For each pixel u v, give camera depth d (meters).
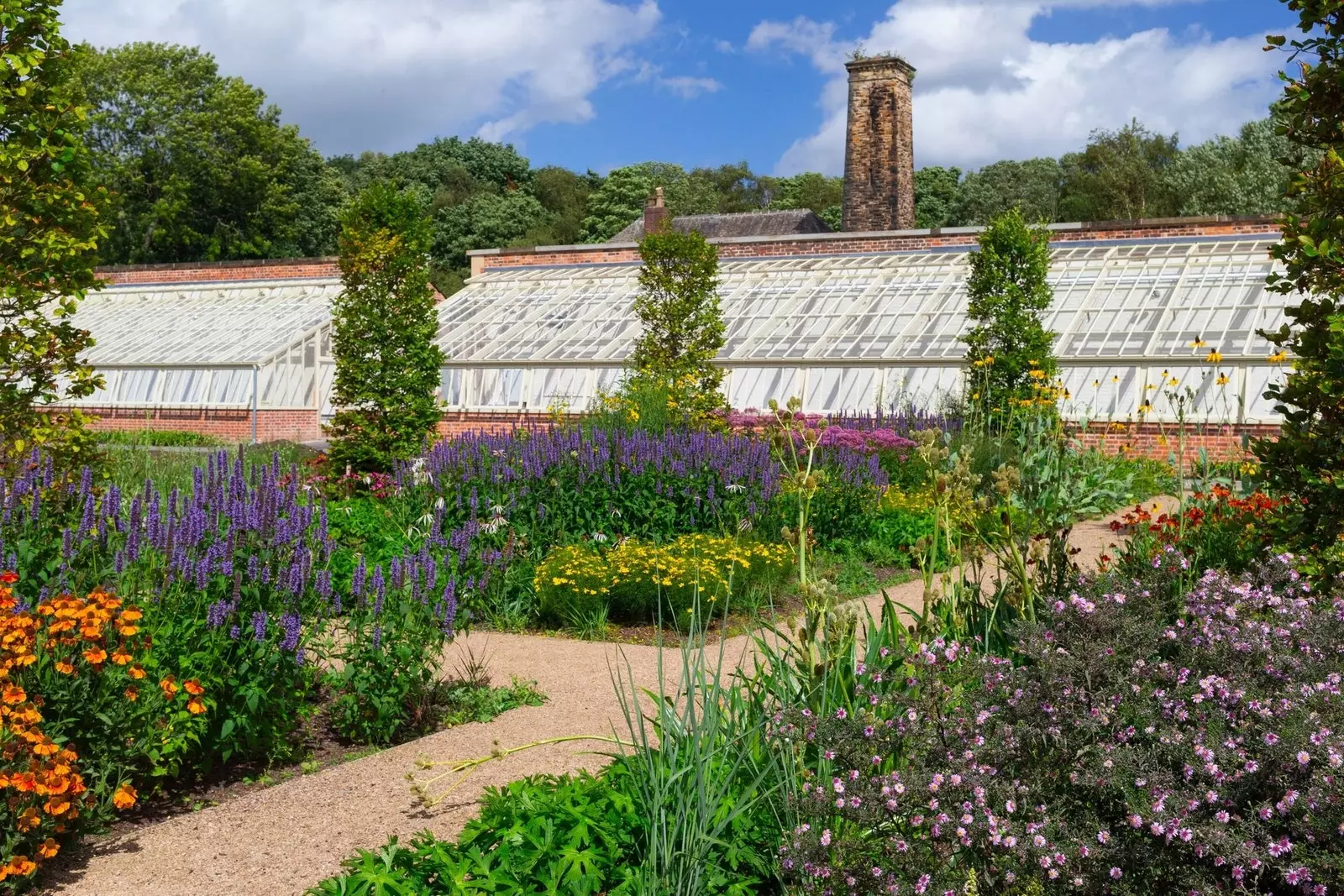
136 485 11.49
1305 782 3.56
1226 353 21.70
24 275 8.92
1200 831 3.46
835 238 31.08
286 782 6.11
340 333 16.28
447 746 6.62
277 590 6.31
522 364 27.30
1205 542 8.83
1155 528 9.48
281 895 4.68
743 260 31.77
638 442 12.36
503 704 7.32
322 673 7.22
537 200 78.12
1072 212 60.44
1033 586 5.87
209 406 30.42
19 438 8.59
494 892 4.25
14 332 8.79
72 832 5.18
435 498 11.71
